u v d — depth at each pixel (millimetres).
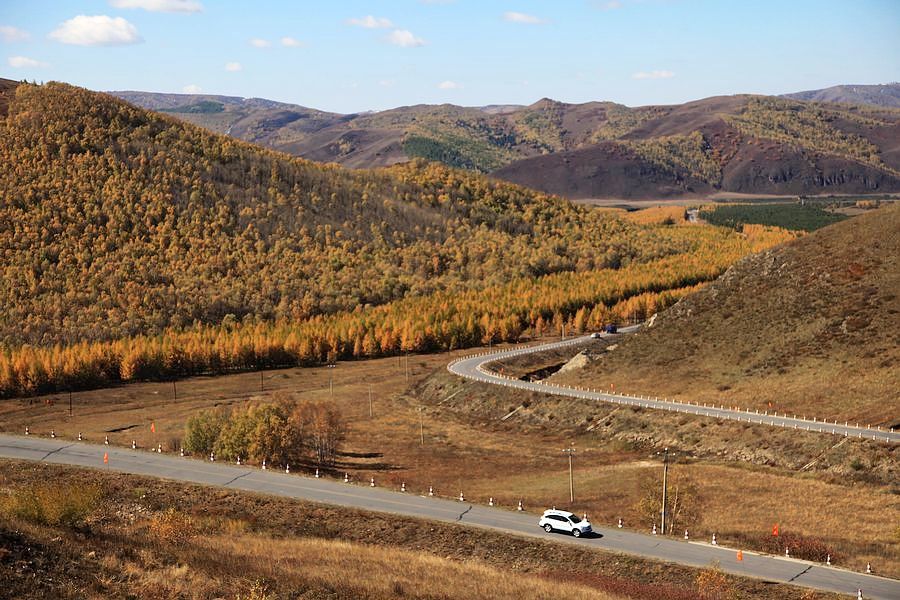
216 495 83500
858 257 146500
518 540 71188
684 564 65375
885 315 130000
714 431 109562
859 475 91375
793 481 90000
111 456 98562
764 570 63938
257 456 100562
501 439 124062
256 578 54719
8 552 50750
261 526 74938
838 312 135375
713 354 140125
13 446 102188
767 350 134250
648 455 108000
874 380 115250
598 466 104000
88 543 56719
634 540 71562
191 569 55531
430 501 83375
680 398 126875
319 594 53438
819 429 102438
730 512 81250
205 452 105688
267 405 108438
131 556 56531
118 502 80812
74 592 48531
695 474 95125
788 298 145625
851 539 72312
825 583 61125
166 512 71125
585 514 81062
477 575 61094
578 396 131875
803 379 122000
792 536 72562
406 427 132500
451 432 129250
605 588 59562
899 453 92375
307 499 82375
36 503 61250
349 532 75188
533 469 105062
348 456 114188
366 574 59031
